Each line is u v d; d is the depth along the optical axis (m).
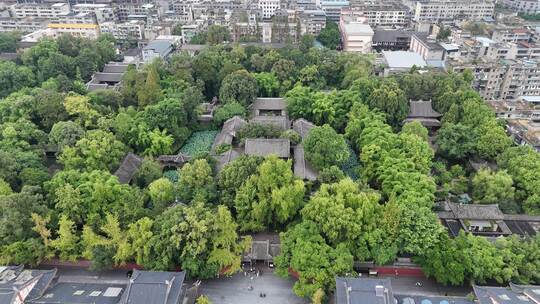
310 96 108.81
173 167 94.88
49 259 66.81
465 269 60.25
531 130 98.81
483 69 123.88
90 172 76.94
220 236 62.78
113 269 67.44
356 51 162.75
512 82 125.06
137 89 109.69
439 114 104.81
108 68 137.62
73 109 92.62
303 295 59.03
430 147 92.75
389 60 139.25
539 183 75.31
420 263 62.78
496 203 76.25
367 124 93.38
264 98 115.50
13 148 81.56
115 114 102.31
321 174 76.75
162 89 113.25
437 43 147.88
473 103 98.12
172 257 62.81
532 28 174.62
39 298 57.22
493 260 59.72
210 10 197.00
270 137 93.38
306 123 101.56
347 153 84.44
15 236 62.69
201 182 74.56
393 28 192.00
